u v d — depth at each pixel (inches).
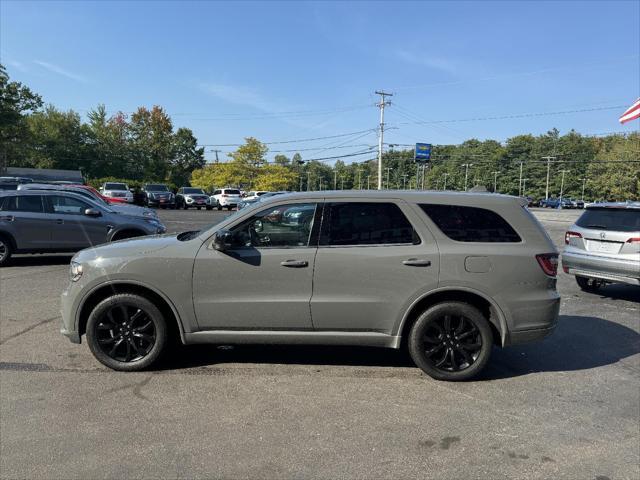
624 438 141.9
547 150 4936.0
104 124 2984.7
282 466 124.1
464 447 135.2
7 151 2159.2
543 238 185.3
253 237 182.2
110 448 131.2
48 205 433.7
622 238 316.2
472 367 181.3
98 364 193.8
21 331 235.6
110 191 1328.7
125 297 182.4
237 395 166.9
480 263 178.1
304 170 6013.8
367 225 182.4
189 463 124.6
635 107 695.7
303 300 178.1
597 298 340.8
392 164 5713.6
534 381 185.0
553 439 140.6
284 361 201.5
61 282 356.2
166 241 187.0
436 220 182.1
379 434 141.6
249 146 2463.1
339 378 183.9
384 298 178.2
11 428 141.3
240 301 179.0
